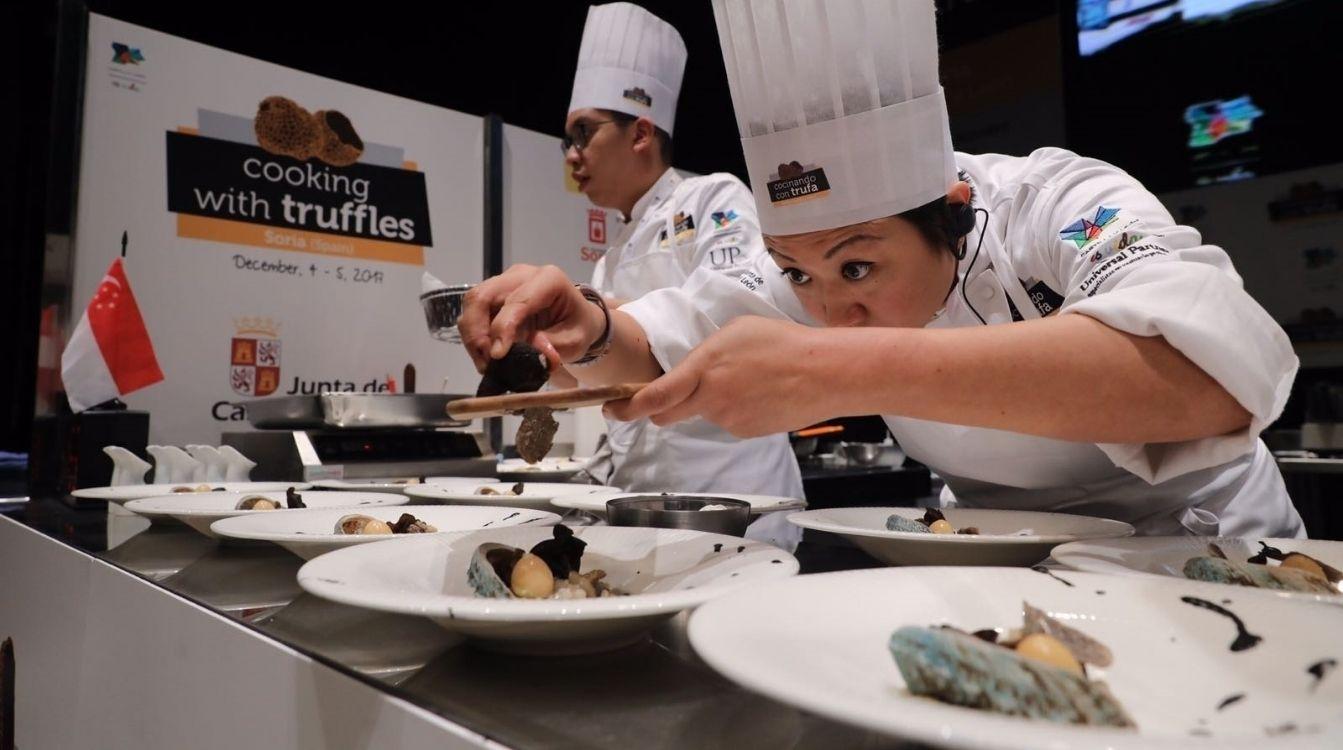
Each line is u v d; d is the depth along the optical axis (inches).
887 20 33.0
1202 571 25.3
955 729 11.9
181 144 93.0
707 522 35.2
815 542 42.5
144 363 79.4
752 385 27.1
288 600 29.3
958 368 26.3
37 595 46.1
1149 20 146.2
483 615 19.3
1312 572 25.8
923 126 34.0
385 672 21.1
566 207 125.0
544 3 146.9
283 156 99.6
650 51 88.5
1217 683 17.8
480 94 151.3
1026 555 32.2
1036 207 39.1
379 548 28.6
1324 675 17.0
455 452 84.3
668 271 85.4
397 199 108.2
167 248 92.0
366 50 137.3
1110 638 20.2
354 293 104.7
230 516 40.4
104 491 56.8
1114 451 28.9
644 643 24.2
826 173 34.1
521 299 37.3
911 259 35.6
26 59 119.0
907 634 16.7
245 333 96.8
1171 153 148.3
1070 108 155.3
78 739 38.4
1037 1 158.9
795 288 40.1
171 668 29.5
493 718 18.0
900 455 106.3
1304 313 138.6
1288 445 124.0
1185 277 27.5
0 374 125.3
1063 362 26.2
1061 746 11.4
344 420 74.5
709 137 169.9
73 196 86.5
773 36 34.5
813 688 13.7
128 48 89.9
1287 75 136.1
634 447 79.0
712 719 18.2
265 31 128.3
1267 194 140.5
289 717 22.6
